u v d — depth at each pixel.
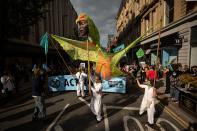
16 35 12.72
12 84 12.65
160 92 13.77
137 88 16.64
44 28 34.22
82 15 9.35
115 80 14.50
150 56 28.97
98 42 10.50
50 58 36.56
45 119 8.46
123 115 9.09
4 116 9.12
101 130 7.39
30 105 11.08
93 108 8.29
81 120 8.46
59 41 11.38
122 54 10.22
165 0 22.08
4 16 11.59
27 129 7.51
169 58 21.78
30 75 23.98
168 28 20.53
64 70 26.25
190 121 8.01
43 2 12.81
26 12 12.23
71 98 12.61
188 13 15.95
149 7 28.22
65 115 9.11
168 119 8.45
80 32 9.44
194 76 10.45
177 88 10.80
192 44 15.94
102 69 10.34
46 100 12.11
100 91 8.24
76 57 11.05
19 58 23.92
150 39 28.47
